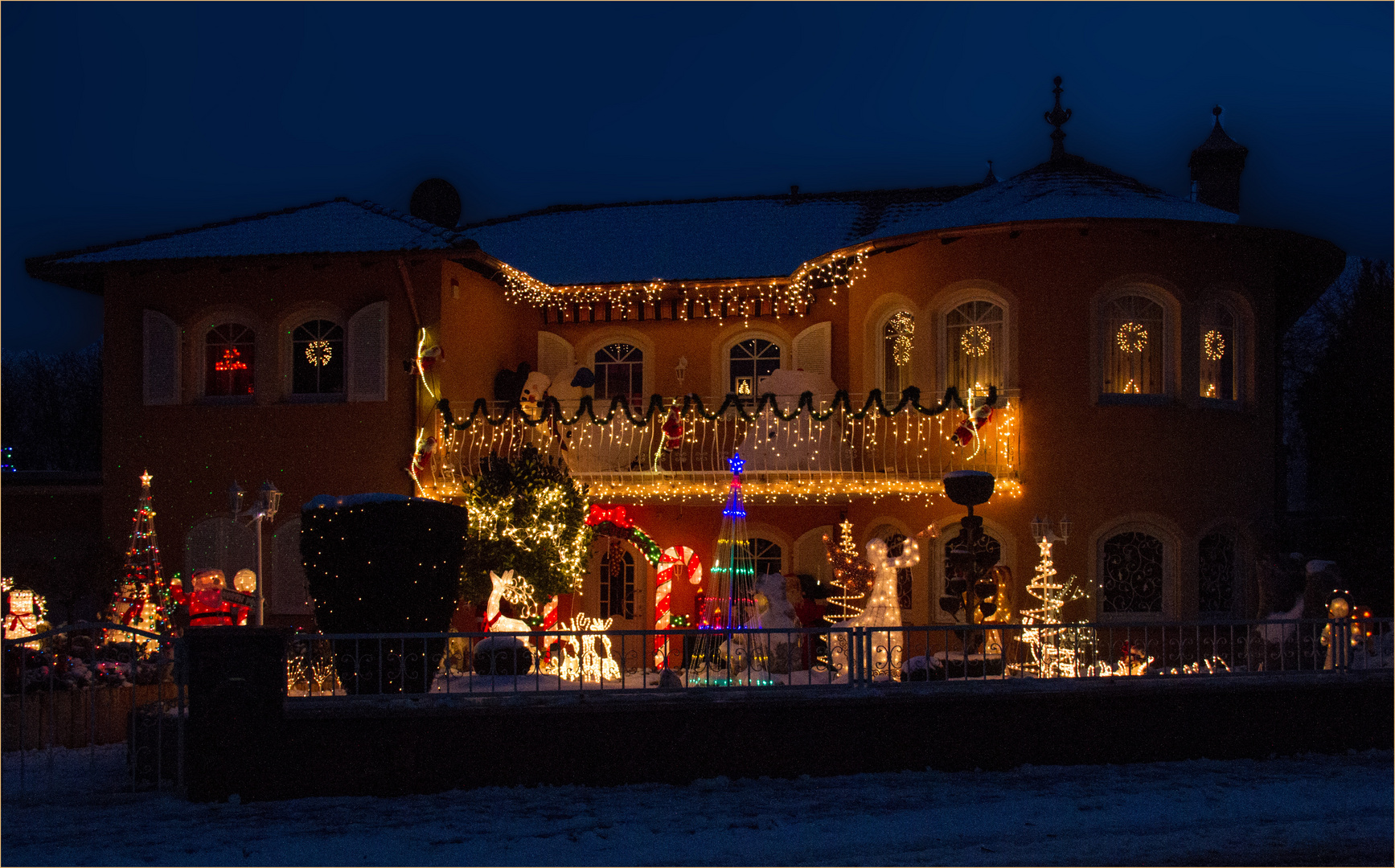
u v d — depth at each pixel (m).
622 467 19.62
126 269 19.02
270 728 10.92
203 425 18.97
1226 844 9.72
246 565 18.66
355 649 12.52
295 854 9.34
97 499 20.39
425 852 9.41
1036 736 12.14
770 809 10.54
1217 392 18.11
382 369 18.56
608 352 21.41
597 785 11.36
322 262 18.52
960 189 22.80
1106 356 17.52
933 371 18.28
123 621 16.42
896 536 18.77
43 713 12.90
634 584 20.64
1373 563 22.47
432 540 12.72
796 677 15.45
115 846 9.47
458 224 24.06
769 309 20.72
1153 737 12.38
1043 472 17.27
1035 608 17.17
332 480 18.58
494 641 14.89
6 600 15.51
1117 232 17.45
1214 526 17.59
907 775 11.74
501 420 18.42
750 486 18.36
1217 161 21.34
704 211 23.30
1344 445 24.36
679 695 11.54
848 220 21.88
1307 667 14.97
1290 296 20.62
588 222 23.38
